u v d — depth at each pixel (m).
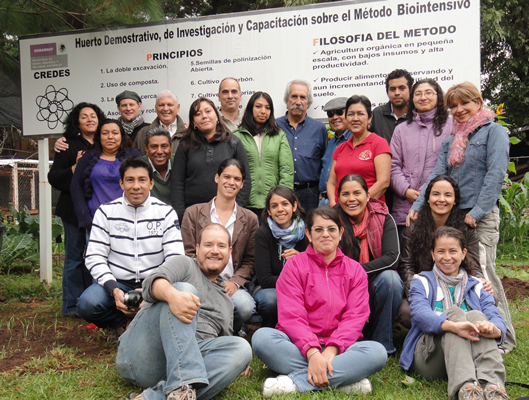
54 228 7.04
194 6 16.19
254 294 3.63
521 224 7.37
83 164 4.20
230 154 4.18
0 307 4.81
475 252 3.30
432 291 3.00
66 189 4.50
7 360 3.24
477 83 4.43
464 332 2.61
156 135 4.20
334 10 4.71
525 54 13.95
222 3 15.99
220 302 2.87
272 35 4.90
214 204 3.78
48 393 2.69
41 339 3.75
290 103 4.54
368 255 3.43
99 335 3.81
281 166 4.34
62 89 5.55
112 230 3.52
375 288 3.26
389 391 2.71
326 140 4.66
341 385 2.70
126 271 3.53
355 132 3.95
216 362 2.50
